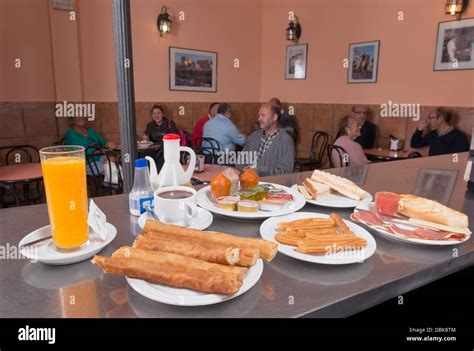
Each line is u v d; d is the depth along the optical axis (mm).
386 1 4133
